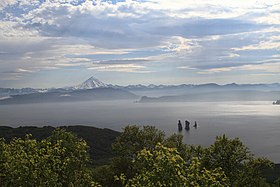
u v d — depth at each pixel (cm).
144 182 1593
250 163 3225
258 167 3194
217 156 3253
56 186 1997
